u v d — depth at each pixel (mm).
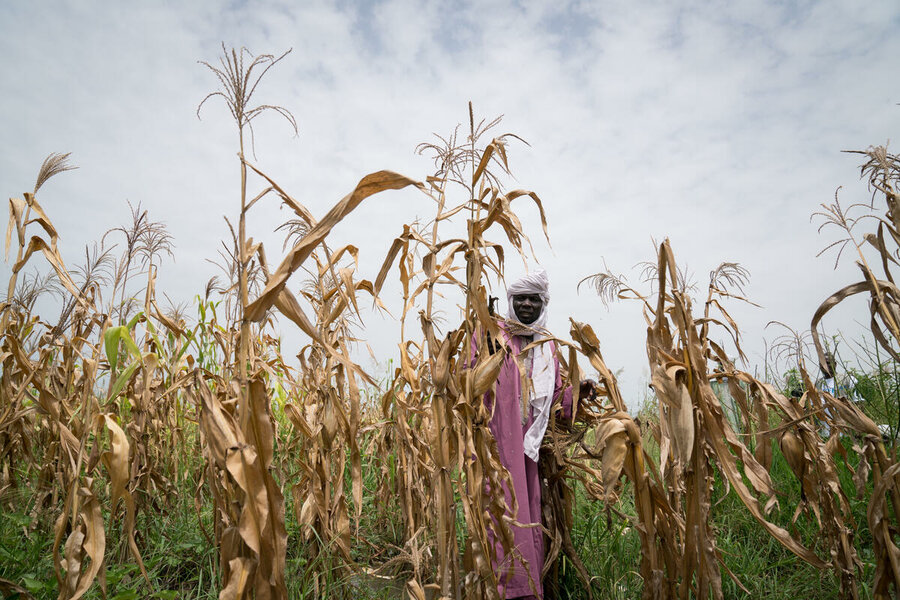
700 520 2176
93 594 2471
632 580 3143
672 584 2357
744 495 2117
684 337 2227
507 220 2373
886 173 2043
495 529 2520
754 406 2799
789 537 2064
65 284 2637
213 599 2678
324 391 3053
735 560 3164
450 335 2332
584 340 2547
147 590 2707
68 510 2076
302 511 3020
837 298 2182
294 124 2014
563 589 3246
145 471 3328
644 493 2340
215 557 2898
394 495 4059
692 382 2223
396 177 1928
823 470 2584
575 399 2682
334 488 3145
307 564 3076
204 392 1877
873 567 2848
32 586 2361
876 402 3203
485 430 2406
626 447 2285
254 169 1980
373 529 4102
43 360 3027
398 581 3369
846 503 2557
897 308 2020
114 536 3111
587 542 3512
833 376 2514
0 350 3129
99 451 2537
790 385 3988
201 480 3416
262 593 1837
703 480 2195
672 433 2133
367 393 4613
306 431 2812
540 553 3033
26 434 3365
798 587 2957
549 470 3223
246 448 1825
